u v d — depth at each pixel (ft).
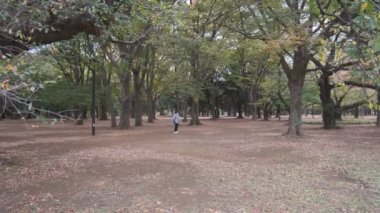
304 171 36.52
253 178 33.14
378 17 11.07
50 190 28.78
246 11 75.66
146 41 73.51
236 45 106.93
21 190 28.78
